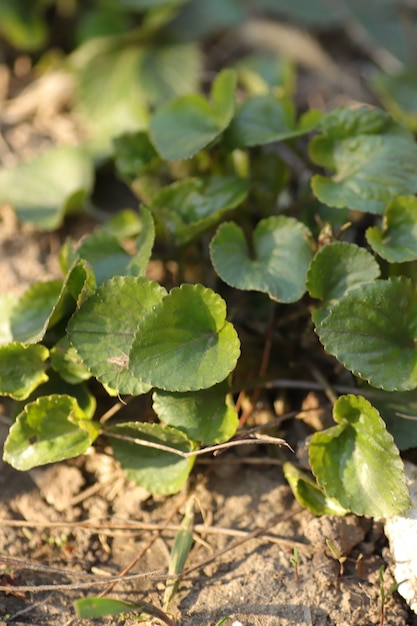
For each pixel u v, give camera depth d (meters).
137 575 0.44
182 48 0.59
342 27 0.61
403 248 0.47
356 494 0.45
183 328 0.45
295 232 0.47
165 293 0.45
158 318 0.45
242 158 0.52
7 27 0.58
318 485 0.46
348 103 0.58
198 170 0.52
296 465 0.47
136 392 0.45
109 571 0.46
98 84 0.58
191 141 0.49
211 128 0.50
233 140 0.49
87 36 0.59
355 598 0.45
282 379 0.49
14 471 0.48
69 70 0.59
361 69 0.60
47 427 0.46
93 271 0.47
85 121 0.57
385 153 0.48
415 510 0.45
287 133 0.49
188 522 0.46
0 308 0.49
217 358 0.45
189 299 0.45
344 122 0.49
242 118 0.50
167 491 0.46
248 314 0.50
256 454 0.48
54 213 0.53
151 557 0.46
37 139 0.57
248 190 0.49
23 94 0.59
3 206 0.54
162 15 0.58
